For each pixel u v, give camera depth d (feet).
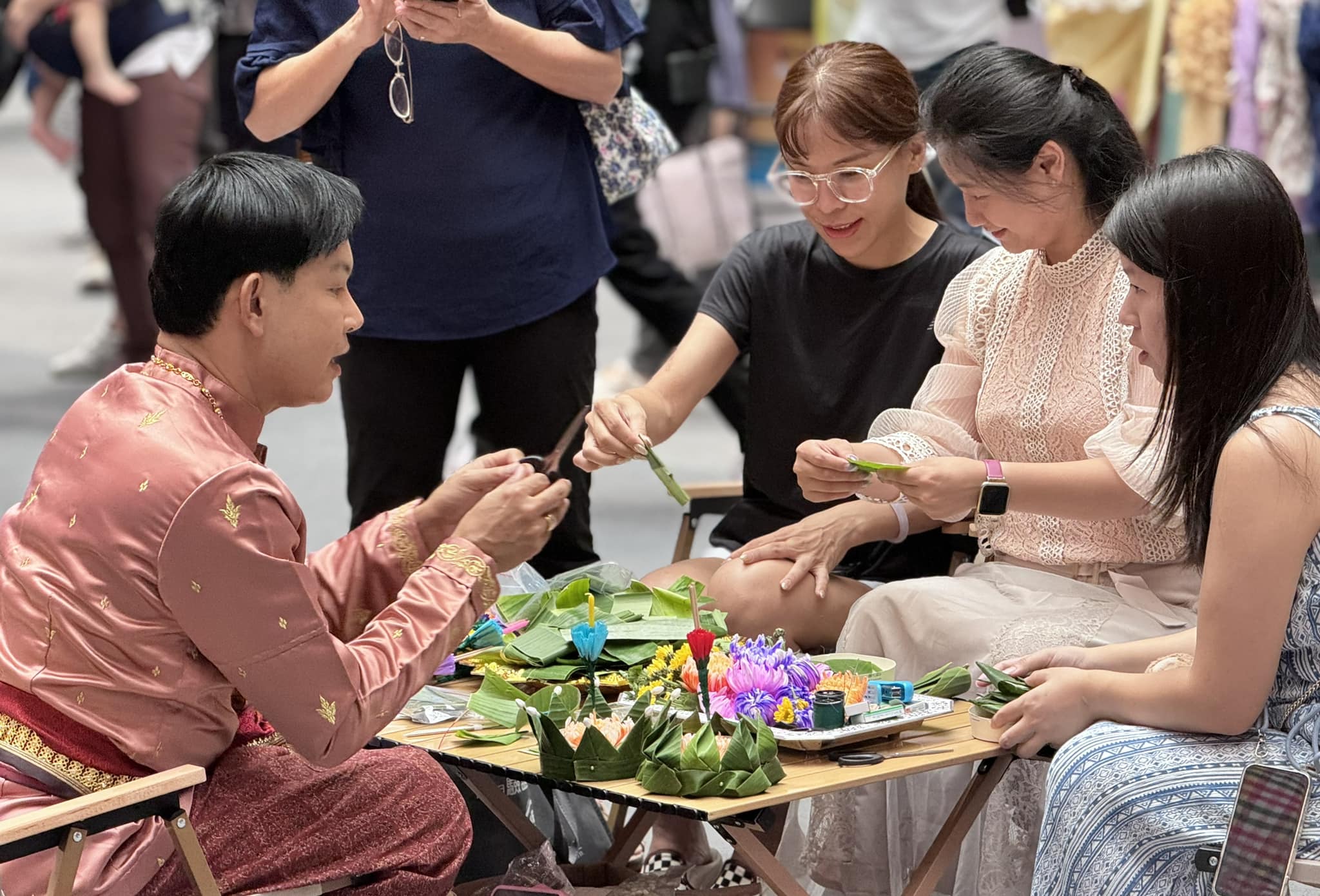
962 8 20.72
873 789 9.70
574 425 9.41
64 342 27.02
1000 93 9.35
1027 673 8.68
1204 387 7.76
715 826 7.64
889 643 9.84
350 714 7.51
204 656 7.58
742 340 11.44
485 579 7.95
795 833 10.18
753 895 9.66
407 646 7.75
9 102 62.18
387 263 11.76
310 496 19.52
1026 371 10.03
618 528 18.60
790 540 10.51
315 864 7.83
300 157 13.37
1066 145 9.41
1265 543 7.47
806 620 10.38
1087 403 9.77
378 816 7.95
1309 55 21.74
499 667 9.48
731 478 20.54
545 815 10.37
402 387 12.09
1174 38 22.38
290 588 7.39
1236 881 7.12
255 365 7.72
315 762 7.54
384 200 11.63
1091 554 9.97
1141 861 7.54
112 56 21.33
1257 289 7.65
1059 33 22.84
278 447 21.79
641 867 10.32
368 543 8.60
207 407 7.64
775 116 10.39
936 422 10.30
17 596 7.56
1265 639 7.57
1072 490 9.37
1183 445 7.90
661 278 19.47
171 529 7.27
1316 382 7.82
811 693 8.60
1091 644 9.29
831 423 11.19
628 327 28.50
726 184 20.79
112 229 22.17
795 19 29.37
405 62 11.37
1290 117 22.16
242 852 7.70
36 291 30.94
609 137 12.24
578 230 12.11
